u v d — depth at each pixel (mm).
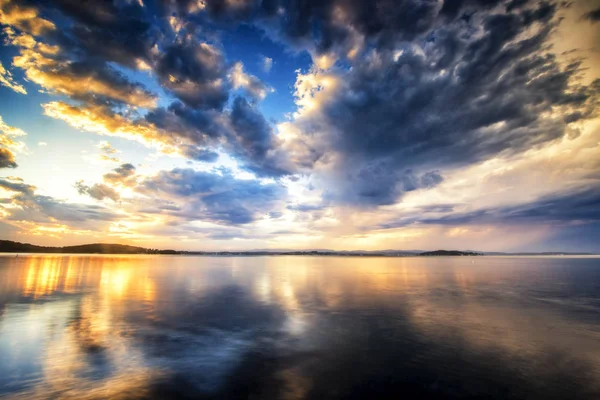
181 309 15297
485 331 11305
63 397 6160
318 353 8898
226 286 25016
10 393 6340
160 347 9422
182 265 57250
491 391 6492
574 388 6652
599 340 10203
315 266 59250
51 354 8766
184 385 6734
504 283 27641
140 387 6629
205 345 9641
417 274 38312
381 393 6383
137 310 15008
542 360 8336
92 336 10586
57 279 28406
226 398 6125
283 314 14203
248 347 9445
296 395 6281
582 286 25156
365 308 15656
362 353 8898
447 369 7688
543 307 15906
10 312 14445
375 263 75000
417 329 11570
